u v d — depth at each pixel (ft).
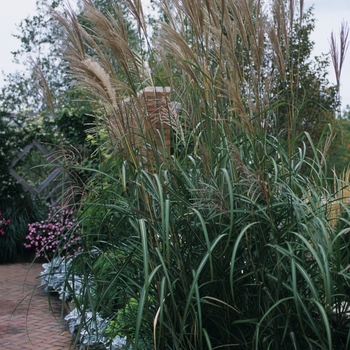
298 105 12.07
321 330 9.48
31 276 29.27
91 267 10.46
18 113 38.42
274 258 9.70
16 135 37.68
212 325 10.18
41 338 17.25
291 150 10.96
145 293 8.21
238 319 9.85
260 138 10.20
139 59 11.36
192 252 10.15
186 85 11.82
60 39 10.94
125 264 9.82
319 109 26.68
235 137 10.48
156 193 9.54
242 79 11.18
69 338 17.21
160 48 11.68
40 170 41.04
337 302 9.89
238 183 9.55
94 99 11.50
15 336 17.52
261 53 10.60
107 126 11.03
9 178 37.11
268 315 9.22
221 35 10.44
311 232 8.85
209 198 9.27
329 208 10.50
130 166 10.19
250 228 9.70
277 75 11.49
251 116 10.40
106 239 11.15
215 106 10.80
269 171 10.45
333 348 9.86
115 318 11.62
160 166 9.84
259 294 9.32
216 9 10.48
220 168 10.18
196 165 10.78
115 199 11.00
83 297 11.10
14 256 34.50
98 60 11.16
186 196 10.24
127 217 10.50
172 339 9.71
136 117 10.56
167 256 8.80
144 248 8.39
